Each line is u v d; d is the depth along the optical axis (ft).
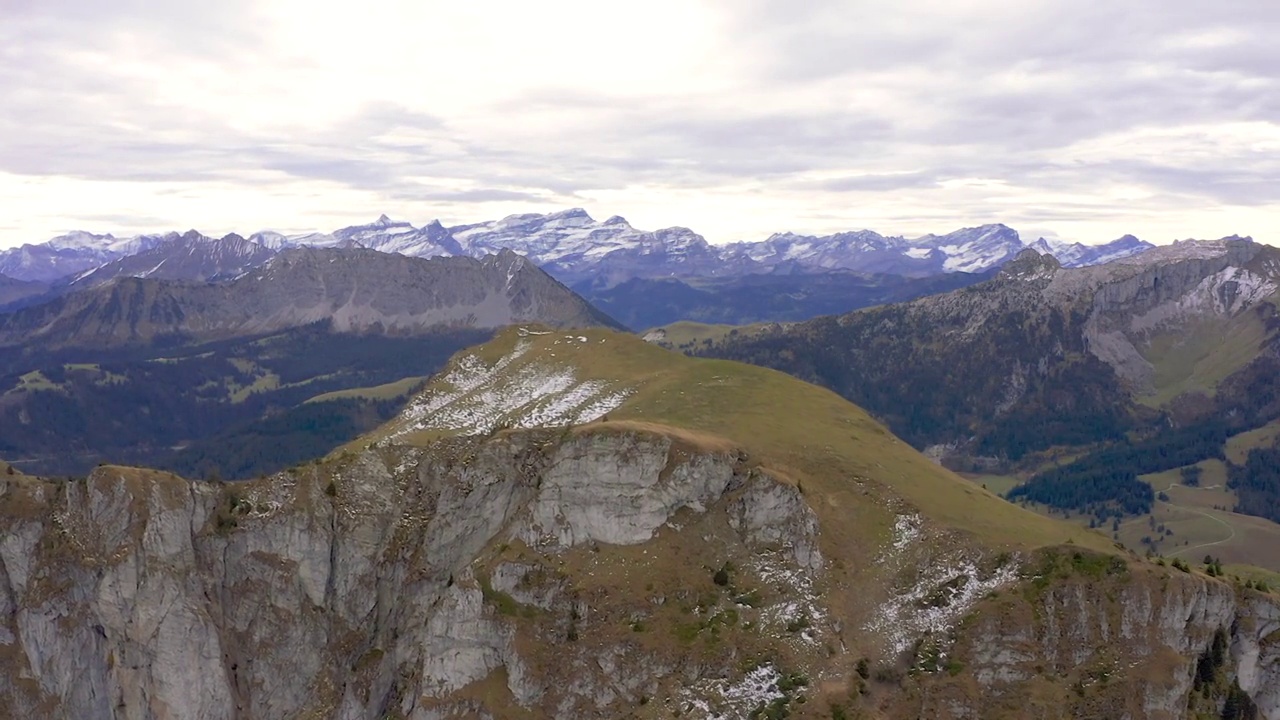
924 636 445.37
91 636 523.29
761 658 435.12
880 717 412.16
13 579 536.01
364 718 506.48
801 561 479.00
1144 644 431.43
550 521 498.28
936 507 510.58
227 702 522.88
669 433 515.50
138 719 518.78
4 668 521.24
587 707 437.58
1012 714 409.69
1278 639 457.27
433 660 471.21
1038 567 456.86
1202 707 427.74
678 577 470.80
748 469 513.45
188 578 536.01
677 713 421.59
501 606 471.62
